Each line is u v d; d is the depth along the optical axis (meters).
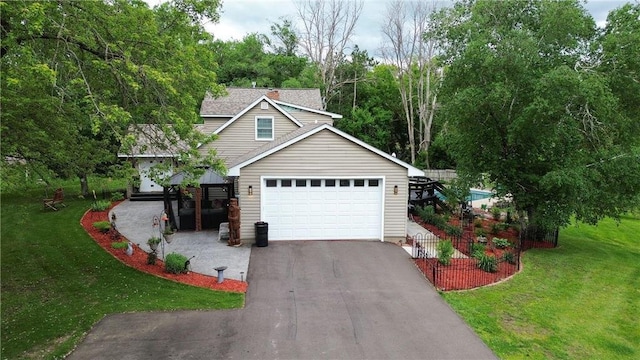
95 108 8.46
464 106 15.94
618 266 14.62
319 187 15.06
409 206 20.77
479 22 16.28
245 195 14.75
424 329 8.87
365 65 47.56
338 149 14.87
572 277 12.88
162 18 10.46
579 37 15.80
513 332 8.89
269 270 12.26
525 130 15.53
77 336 8.26
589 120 15.22
